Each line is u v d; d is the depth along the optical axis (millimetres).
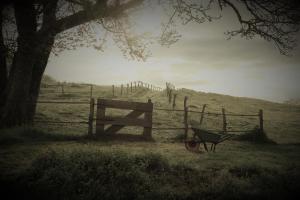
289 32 10078
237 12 11117
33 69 14109
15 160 7422
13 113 12617
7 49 12492
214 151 10836
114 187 5430
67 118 18750
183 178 6594
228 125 23094
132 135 12773
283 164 8781
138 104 12828
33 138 10945
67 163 6277
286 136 21047
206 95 44750
